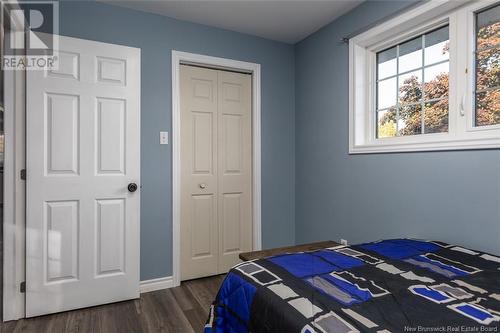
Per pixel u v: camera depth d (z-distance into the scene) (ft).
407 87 7.02
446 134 6.04
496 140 5.02
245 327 3.56
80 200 6.96
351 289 3.47
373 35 7.26
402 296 3.28
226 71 9.54
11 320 6.45
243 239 9.83
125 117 7.41
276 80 10.00
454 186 5.67
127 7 7.83
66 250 6.85
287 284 3.62
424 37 6.64
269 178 9.95
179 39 8.50
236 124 9.71
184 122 8.95
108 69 7.22
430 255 4.82
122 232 7.39
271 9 7.99
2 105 7.02
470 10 5.66
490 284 3.65
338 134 8.42
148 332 6.07
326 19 8.52
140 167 7.95
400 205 6.70
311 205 9.46
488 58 5.52
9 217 6.45
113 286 7.30
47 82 6.65
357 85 7.81
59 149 6.77
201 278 9.17
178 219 8.50
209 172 9.32
